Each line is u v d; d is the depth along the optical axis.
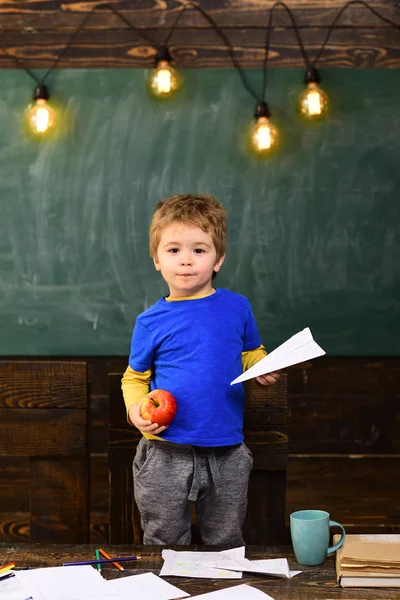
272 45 3.32
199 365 1.71
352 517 3.28
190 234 1.70
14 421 1.88
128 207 3.34
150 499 1.72
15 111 3.35
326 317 3.34
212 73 3.32
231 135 3.32
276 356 1.53
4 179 3.35
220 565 1.29
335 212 3.33
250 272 3.33
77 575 1.24
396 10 3.30
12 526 3.26
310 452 3.31
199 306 1.75
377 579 1.20
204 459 1.71
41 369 1.88
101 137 3.34
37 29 3.34
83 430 1.87
